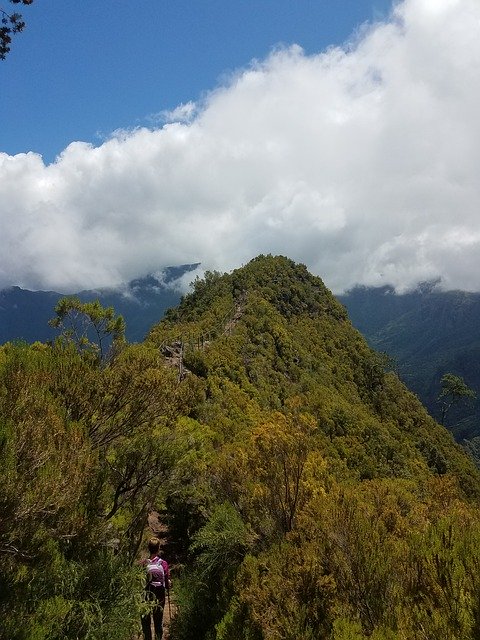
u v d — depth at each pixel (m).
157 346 45.25
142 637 9.58
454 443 73.50
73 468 6.33
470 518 6.55
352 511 6.95
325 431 44.62
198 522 14.59
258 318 69.19
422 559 5.19
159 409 10.42
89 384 9.53
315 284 96.94
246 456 10.42
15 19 7.53
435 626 4.14
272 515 9.54
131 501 9.73
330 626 5.57
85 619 6.16
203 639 8.92
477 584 4.32
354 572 5.70
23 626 5.28
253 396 44.19
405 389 81.50
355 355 79.19
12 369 8.05
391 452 47.59
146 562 9.16
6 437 5.83
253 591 6.86
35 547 5.84
